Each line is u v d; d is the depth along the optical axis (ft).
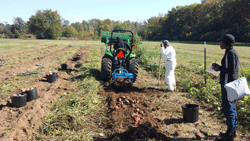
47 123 11.69
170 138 10.54
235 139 10.50
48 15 266.77
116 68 21.40
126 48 22.33
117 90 18.93
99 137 10.53
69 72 26.89
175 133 10.85
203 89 17.67
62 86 19.81
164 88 20.15
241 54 57.06
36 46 80.53
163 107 15.08
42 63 35.42
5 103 14.69
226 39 9.77
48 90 18.11
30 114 12.31
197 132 11.21
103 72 20.21
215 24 188.34
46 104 14.43
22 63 35.09
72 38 252.83
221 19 180.45
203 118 13.14
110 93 17.57
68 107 14.07
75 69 29.22
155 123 12.14
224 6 188.14
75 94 16.83
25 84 20.81
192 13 253.44
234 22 166.81
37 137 10.29
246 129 11.45
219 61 40.52
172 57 18.13
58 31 265.34
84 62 36.27
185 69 29.99
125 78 19.39
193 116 12.28
